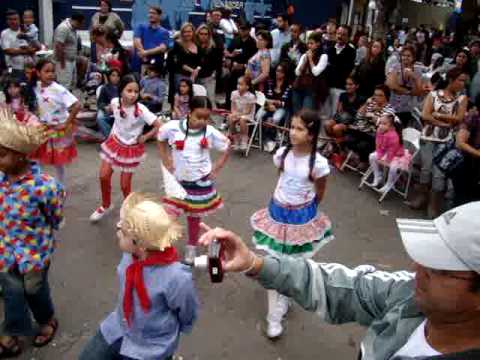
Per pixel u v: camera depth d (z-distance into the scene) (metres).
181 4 13.58
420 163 6.50
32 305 3.43
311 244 3.78
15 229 3.10
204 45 8.51
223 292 4.34
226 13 11.45
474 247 1.19
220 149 4.46
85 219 5.40
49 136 5.30
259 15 14.77
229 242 1.74
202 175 4.36
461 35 16.83
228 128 8.09
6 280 3.20
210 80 8.82
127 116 4.96
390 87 7.42
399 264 5.02
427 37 14.91
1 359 3.44
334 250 5.21
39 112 5.32
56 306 4.02
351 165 7.54
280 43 10.01
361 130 7.17
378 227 5.79
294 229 3.73
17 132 2.91
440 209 6.04
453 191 5.82
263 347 3.73
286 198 3.75
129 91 4.89
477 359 1.14
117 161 5.08
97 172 6.71
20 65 8.90
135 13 13.22
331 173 7.31
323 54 7.73
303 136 3.55
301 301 1.74
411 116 7.70
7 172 3.00
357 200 6.48
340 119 7.48
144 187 6.32
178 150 4.30
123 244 2.49
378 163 6.63
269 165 7.46
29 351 3.53
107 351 2.67
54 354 3.52
